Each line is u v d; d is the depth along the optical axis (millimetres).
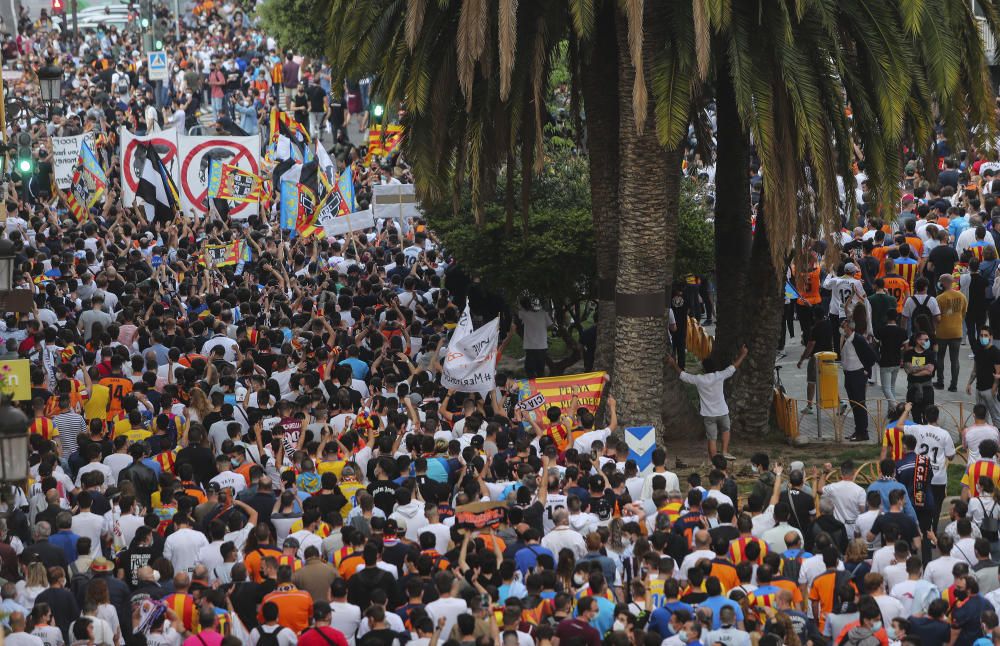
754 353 36875
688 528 23250
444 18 35406
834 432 37312
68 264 41594
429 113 36062
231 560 22250
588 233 39250
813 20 32594
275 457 27641
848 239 44781
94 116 76750
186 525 22562
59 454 28188
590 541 21938
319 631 19359
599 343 37469
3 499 21359
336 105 74312
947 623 20453
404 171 62125
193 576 21062
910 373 34031
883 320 38156
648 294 33969
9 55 99688
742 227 37469
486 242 39469
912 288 39844
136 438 27797
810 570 21750
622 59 33562
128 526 23781
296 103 76812
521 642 19234
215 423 28484
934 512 27250
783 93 32875
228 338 34125
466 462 26188
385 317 37062
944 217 45594
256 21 102375
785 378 42656
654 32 33000
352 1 35469
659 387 34312
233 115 84562
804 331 42031
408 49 35344
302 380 31750
